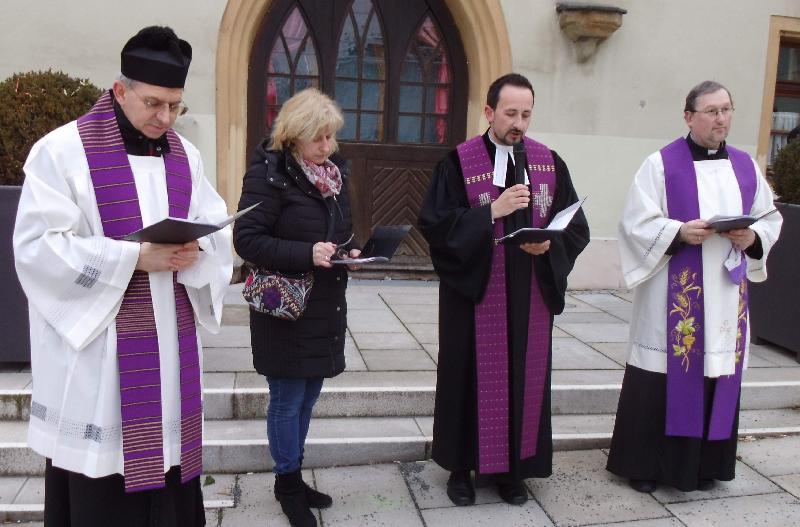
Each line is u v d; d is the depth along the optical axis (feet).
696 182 10.25
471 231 9.21
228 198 18.44
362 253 8.97
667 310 10.29
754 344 16.12
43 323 6.86
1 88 11.98
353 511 9.86
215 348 13.70
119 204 6.85
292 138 8.55
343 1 19.35
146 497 7.15
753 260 10.80
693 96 10.17
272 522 9.50
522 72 19.54
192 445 7.39
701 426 10.23
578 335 16.08
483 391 9.77
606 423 12.51
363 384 12.32
